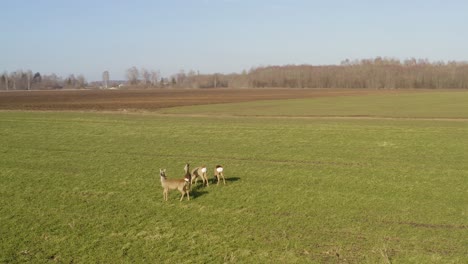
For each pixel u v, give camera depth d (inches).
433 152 1309.1
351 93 6038.4
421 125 1998.0
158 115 2719.0
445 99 4207.7
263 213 748.0
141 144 1519.4
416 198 828.6
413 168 1092.5
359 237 635.5
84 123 2161.7
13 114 2765.7
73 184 959.6
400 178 988.6
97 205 805.2
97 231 674.2
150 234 658.8
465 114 2564.0
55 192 895.7
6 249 608.4
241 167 1127.0
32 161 1222.9
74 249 608.1
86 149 1421.0
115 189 915.4
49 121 2267.5
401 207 772.6
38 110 3161.9
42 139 1640.0
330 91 7003.0
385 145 1440.7
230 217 728.3
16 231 677.3
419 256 564.1
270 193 869.8
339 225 685.9
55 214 756.6
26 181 991.0
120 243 626.8
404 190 885.2
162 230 674.8
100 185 948.0
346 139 1573.6
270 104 3786.9
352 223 694.5
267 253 581.9
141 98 5103.3
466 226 673.0
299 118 2464.3
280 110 3068.4
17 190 916.0
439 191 874.8
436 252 579.2
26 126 2043.6
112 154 1330.0
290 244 613.6
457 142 1467.8
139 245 619.2
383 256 562.6
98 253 594.2
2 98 5221.5
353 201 812.6
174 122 2219.5
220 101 4301.2
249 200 822.5
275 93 6343.5
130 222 711.1
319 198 833.5
